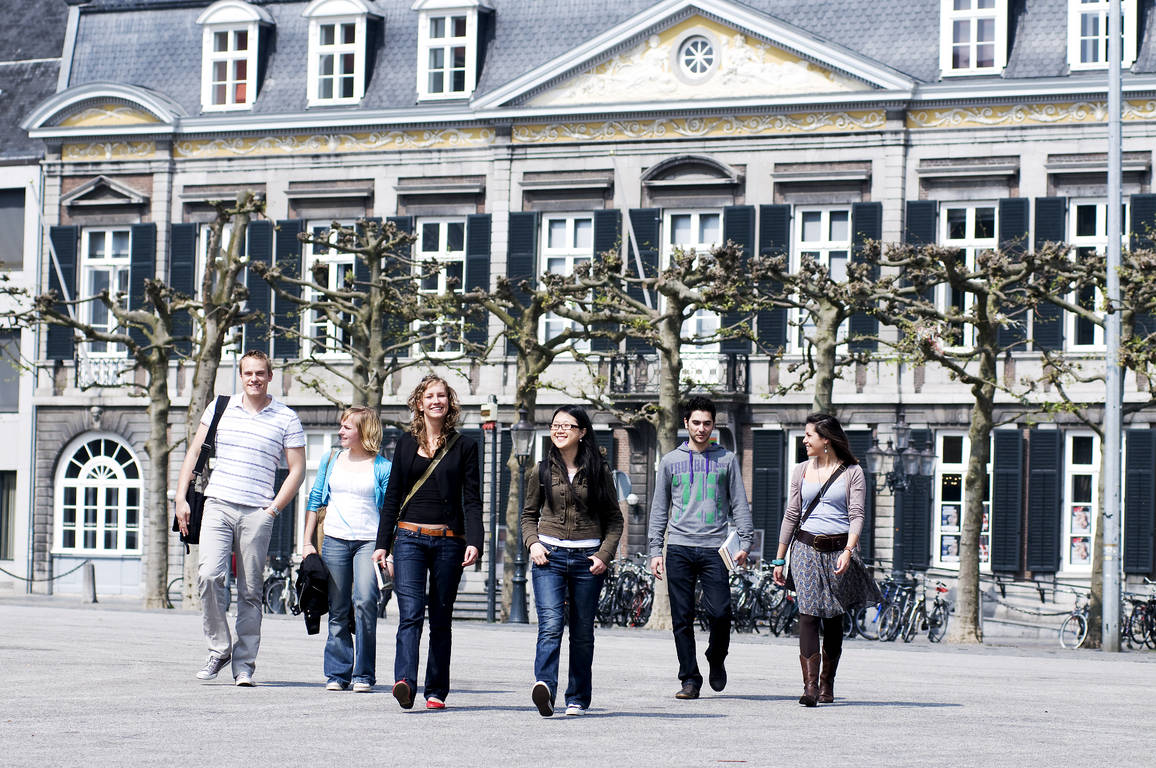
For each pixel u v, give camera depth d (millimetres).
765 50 41625
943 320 31750
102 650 18703
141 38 47250
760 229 41500
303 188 44750
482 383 43531
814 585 13867
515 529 36000
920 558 40062
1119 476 29844
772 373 41312
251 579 13812
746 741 10875
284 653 19625
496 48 44312
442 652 12516
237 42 46188
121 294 38969
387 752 9789
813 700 13664
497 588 42469
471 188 43594
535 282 42906
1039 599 39156
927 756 10250
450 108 43625
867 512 40469
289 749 9805
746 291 33469
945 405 40219
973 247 40469
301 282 36594
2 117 48062
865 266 31531
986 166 40156
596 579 12477
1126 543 39062
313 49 45188
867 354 32594
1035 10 40625
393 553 12516
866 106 40844
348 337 44344
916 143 40719
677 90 42188
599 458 12531
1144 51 39781
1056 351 39281
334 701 12742
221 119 45219
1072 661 25172
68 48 47750
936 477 40281
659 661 20547
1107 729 12562
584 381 42500
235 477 13727
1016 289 31516
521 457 35875
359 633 13555
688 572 14195
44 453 46750
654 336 33375
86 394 46438
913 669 20922
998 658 25547
